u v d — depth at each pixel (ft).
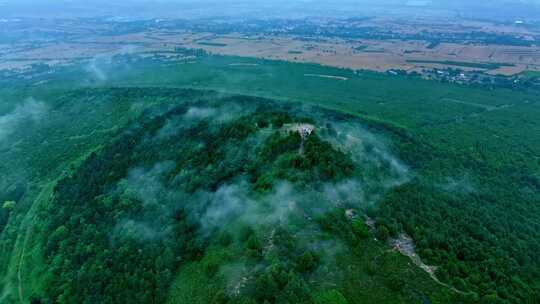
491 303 227.20
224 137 440.86
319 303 219.82
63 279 331.36
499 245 301.84
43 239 388.98
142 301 271.28
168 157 447.01
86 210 396.16
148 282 281.54
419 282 238.68
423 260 256.93
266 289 227.20
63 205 427.33
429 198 351.25
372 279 238.68
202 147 440.45
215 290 247.09
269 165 350.43
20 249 398.42
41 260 365.81
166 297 270.05
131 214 368.68
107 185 428.56
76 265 337.72
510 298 241.14
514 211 377.50
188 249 299.17
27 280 353.31
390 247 264.31
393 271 243.81
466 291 236.02
